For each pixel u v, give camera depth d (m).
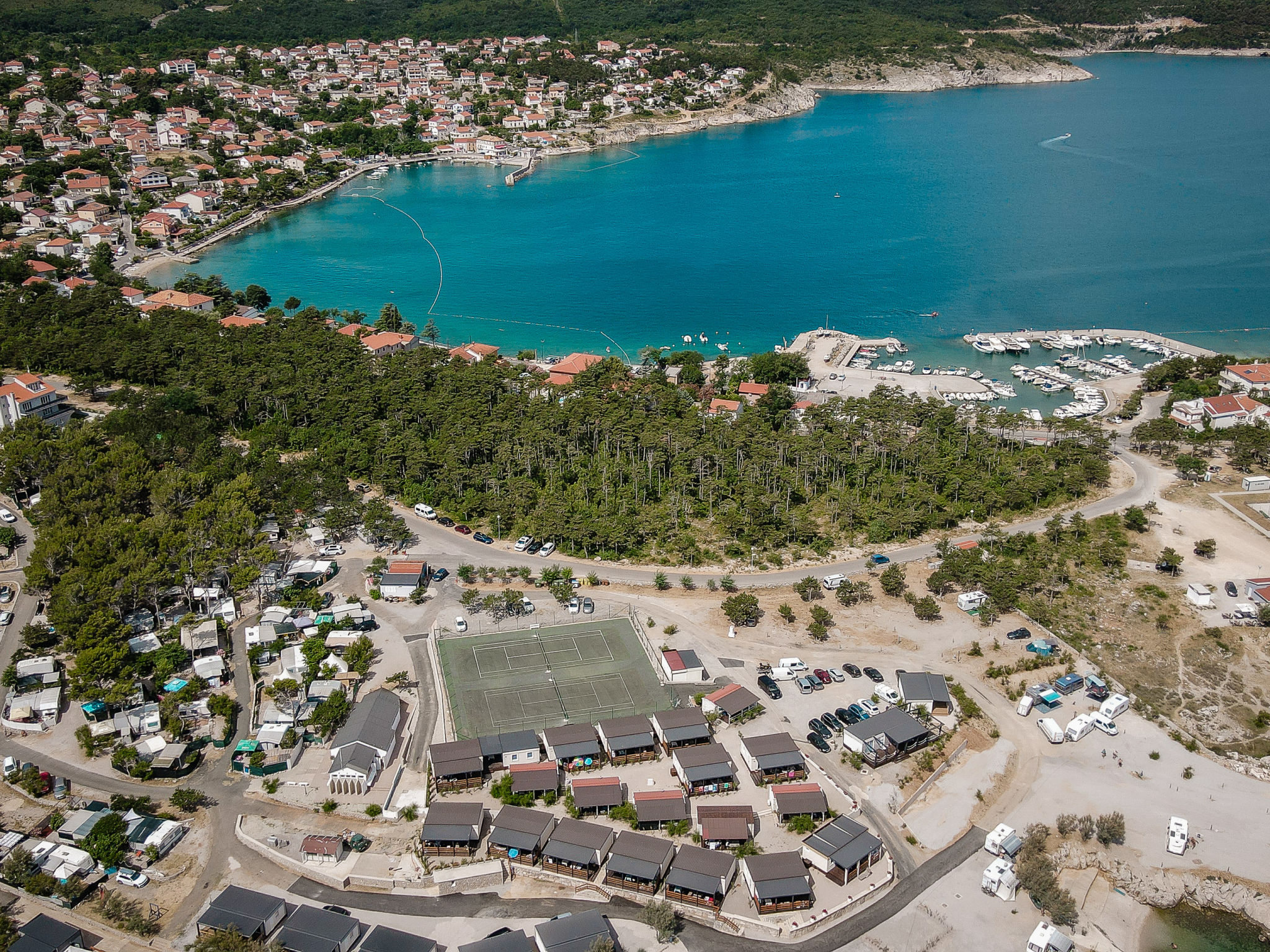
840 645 166.00
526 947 106.50
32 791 129.88
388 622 171.12
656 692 153.25
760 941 112.25
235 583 172.62
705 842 122.94
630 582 185.62
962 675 159.00
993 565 181.25
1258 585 175.75
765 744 137.50
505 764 136.62
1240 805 134.25
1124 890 122.00
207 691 151.88
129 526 181.12
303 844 120.81
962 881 121.19
